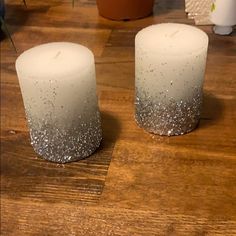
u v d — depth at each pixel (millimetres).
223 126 456
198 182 392
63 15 640
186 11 614
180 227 349
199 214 360
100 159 423
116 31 606
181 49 403
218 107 480
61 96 384
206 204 368
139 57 419
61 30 609
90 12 644
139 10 619
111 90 513
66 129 401
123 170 409
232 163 410
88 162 420
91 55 406
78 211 370
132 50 567
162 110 431
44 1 652
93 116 415
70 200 381
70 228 355
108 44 582
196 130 453
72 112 395
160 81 415
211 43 529
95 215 365
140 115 452
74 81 381
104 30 609
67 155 416
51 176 408
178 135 448
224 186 386
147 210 366
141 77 428
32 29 608
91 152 427
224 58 511
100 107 490
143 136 449
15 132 465
